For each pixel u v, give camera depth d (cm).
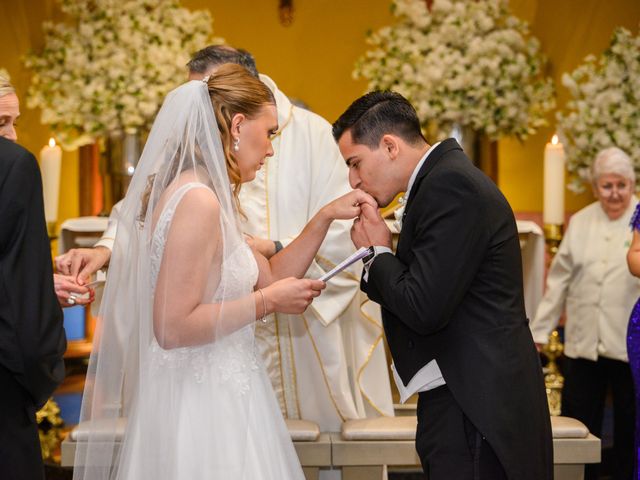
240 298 244
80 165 684
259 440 244
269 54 685
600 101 525
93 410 255
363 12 683
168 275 233
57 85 542
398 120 260
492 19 551
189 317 234
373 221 265
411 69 532
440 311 238
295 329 336
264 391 254
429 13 551
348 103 688
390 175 261
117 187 523
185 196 235
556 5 670
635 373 371
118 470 247
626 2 656
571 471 324
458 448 247
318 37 685
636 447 372
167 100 249
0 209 240
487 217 242
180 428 239
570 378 457
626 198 443
